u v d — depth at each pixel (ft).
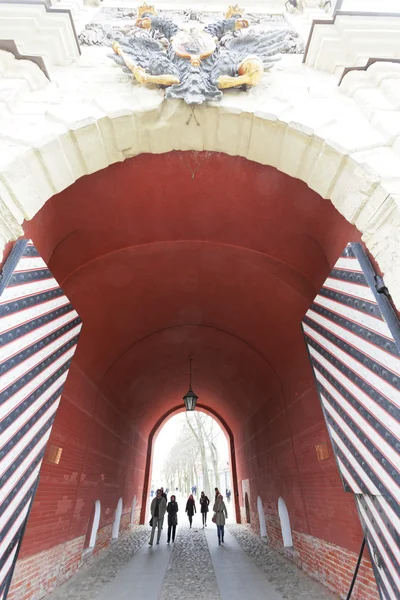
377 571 10.39
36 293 10.00
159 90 11.83
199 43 12.45
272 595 17.71
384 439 8.94
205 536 39.91
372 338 9.31
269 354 25.70
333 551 17.01
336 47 13.43
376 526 9.98
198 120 11.64
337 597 16.31
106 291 19.77
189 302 24.86
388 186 9.36
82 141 10.84
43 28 12.69
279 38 13.58
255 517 37.60
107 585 19.65
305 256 16.67
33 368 10.05
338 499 16.51
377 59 12.16
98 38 15.39
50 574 17.06
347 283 10.52
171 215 16.63
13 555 9.48
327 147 10.50
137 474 46.11
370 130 10.75
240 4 19.35
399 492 8.44
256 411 34.94
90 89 12.10
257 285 20.08
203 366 38.22
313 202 13.78
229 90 11.96
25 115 10.80
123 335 25.29
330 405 11.89
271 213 15.71
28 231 12.01
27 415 9.78
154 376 37.55
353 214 10.12
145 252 18.56
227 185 14.96
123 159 12.07
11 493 9.05
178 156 13.57
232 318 25.44
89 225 15.75
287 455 24.76
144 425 48.26
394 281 8.55
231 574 22.17
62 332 12.02
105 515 28.66
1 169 9.12
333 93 12.27
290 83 12.82
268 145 11.75
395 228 8.91
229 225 17.31
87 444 23.12
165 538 38.47
